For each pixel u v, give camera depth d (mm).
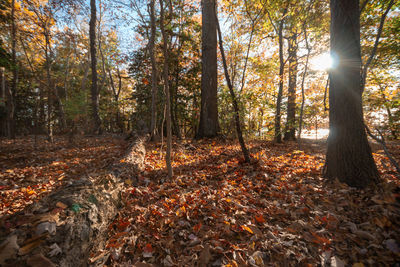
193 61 13070
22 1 7309
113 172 3484
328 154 3645
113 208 2316
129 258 1899
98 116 12930
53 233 1396
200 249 1984
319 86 11562
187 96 13625
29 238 1299
